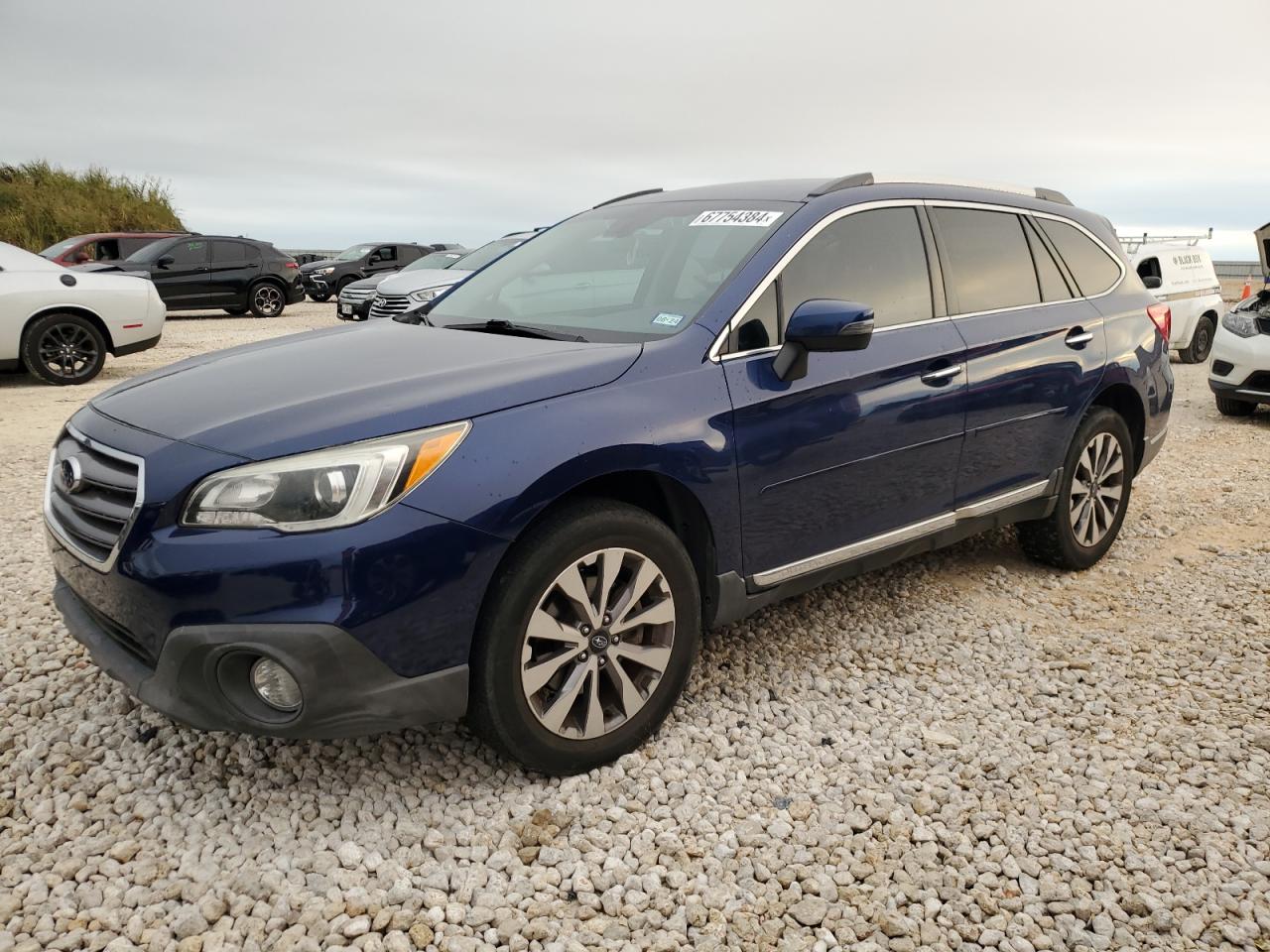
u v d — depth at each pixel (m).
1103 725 3.27
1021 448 4.13
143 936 2.22
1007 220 4.30
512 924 2.28
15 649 3.60
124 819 2.63
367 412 2.52
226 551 2.34
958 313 3.89
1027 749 3.11
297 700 2.45
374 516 2.39
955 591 4.46
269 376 2.90
